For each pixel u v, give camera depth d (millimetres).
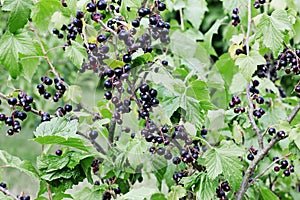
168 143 1146
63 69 1891
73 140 1106
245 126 1352
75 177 1146
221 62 1518
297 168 1289
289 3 1532
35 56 1201
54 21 1238
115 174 1216
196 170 1234
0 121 1213
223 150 1169
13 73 1188
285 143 1379
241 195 1213
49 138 1091
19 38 1188
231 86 1443
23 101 1172
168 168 1312
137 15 1180
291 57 1258
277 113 1446
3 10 1153
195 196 1265
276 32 1216
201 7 1647
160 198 1366
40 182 1218
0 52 1180
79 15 1146
